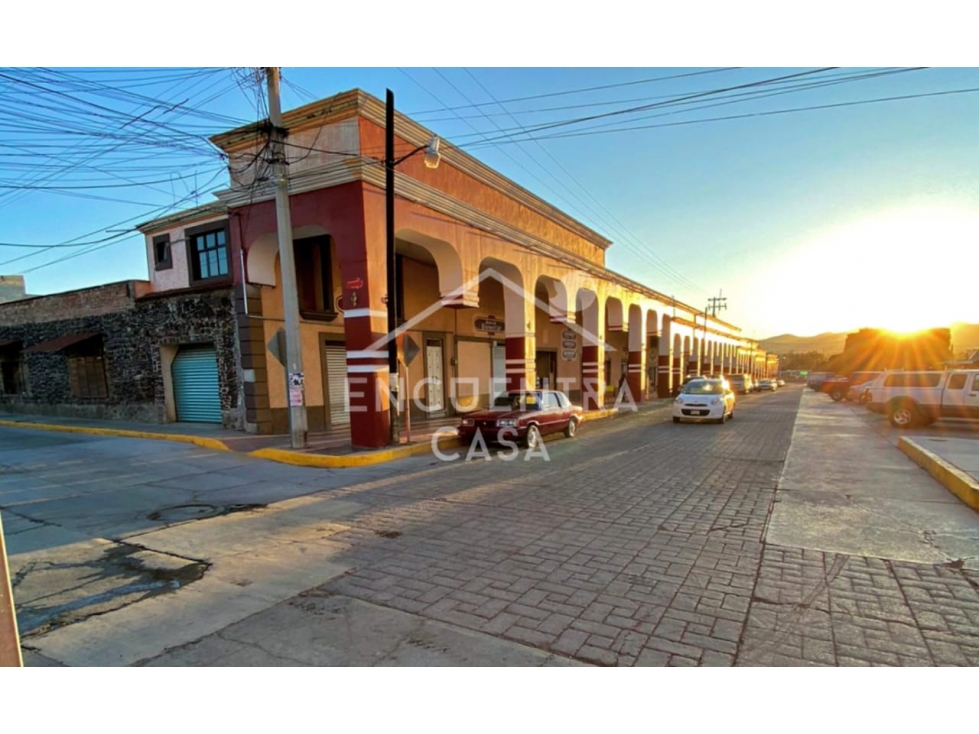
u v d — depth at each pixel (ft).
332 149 34.63
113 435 43.55
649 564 14.40
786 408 75.00
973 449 29.89
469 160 45.03
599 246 74.64
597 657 9.78
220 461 32.14
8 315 63.21
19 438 43.37
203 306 43.83
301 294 43.39
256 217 38.75
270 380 41.14
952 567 13.82
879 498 21.25
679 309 111.65
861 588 12.59
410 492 23.72
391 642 10.39
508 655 9.86
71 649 10.30
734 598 12.17
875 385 51.49
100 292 52.31
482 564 14.61
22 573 14.48
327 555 15.61
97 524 19.17
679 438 41.55
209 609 12.01
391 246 34.12
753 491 22.95
